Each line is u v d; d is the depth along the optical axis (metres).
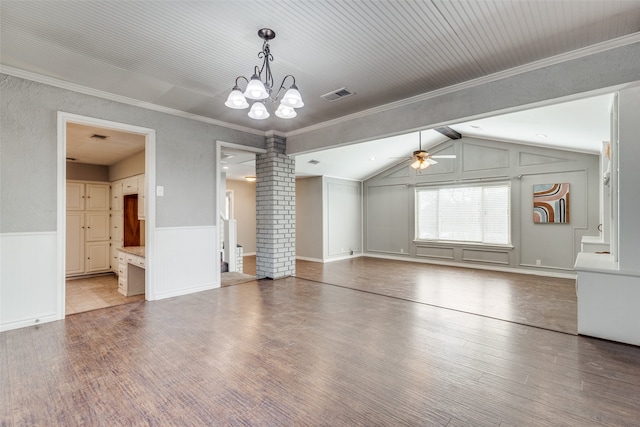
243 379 2.20
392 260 8.34
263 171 5.59
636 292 2.74
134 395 2.01
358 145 6.65
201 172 4.68
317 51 2.82
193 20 2.37
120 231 6.49
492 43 2.71
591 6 2.21
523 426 1.71
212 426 1.72
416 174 8.09
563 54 2.87
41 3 2.16
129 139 4.89
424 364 2.42
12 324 3.14
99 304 4.55
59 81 3.39
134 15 2.30
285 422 1.75
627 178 2.71
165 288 4.29
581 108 3.53
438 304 4.07
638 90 2.61
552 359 2.50
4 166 3.12
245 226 9.94
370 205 9.13
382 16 2.33
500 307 3.95
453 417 1.79
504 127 5.24
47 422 1.76
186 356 2.55
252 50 2.81
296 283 5.24
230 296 4.40
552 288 5.05
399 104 4.05
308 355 2.57
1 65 3.04
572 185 5.92
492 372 2.30
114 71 3.20
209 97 3.89
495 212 6.86
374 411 1.85
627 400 1.94
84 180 6.72
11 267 3.15
